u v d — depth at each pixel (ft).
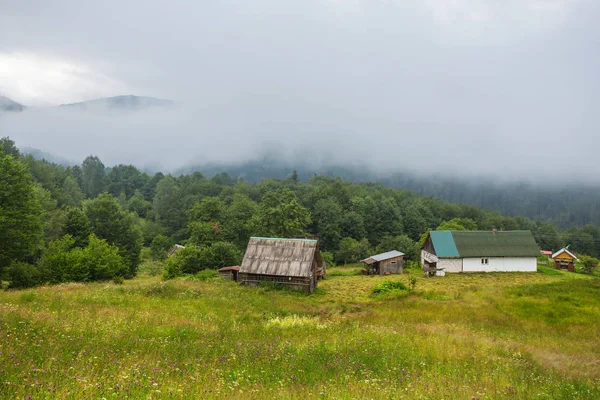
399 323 74.28
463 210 483.92
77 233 198.70
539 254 201.57
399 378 34.12
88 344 35.76
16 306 56.39
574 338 69.82
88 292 86.74
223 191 462.19
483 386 33.63
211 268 169.68
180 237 373.20
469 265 199.41
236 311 81.05
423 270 215.72
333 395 27.07
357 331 60.13
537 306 98.53
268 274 135.13
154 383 23.99
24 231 131.85
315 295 129.90
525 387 34.40
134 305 74.59
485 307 98.37
